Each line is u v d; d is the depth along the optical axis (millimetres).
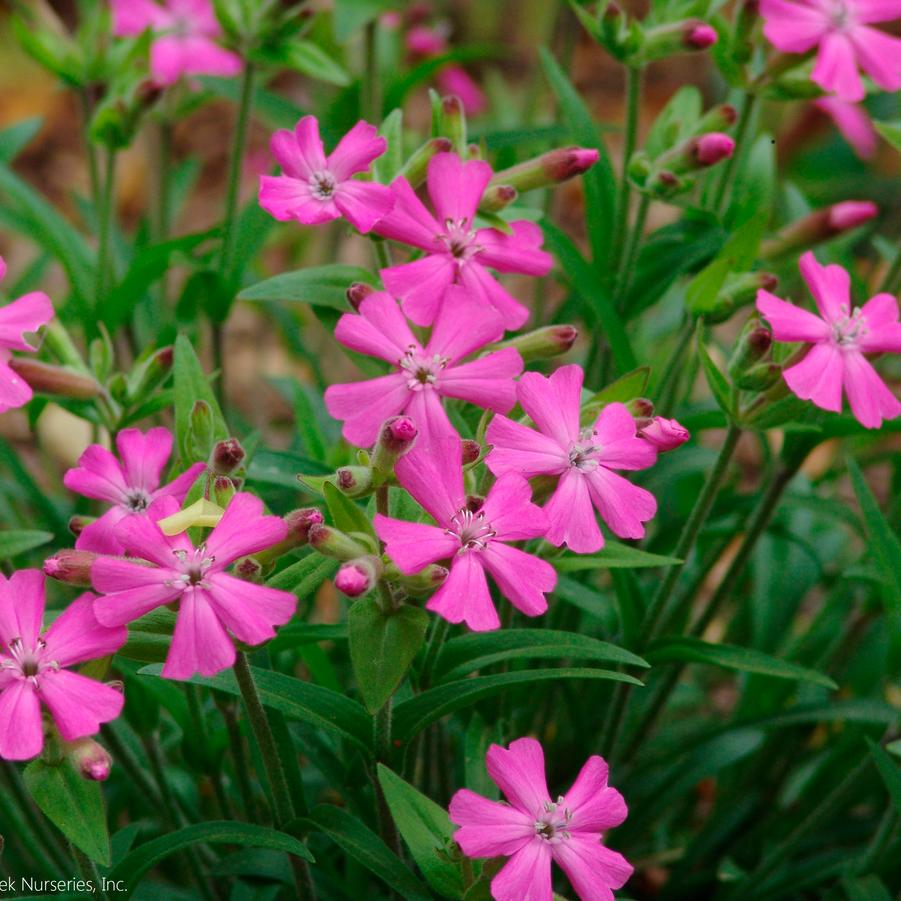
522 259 652
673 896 735
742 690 762
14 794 693
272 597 605
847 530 807
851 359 647
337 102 745
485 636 646
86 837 608
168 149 808
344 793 672
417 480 614
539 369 742
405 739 639
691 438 747
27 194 750
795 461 693
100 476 643
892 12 690
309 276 666
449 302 631
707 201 737
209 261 747
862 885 686
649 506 627
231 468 626
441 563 615
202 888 687
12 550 651
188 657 604
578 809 617
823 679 661
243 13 730
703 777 704
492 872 619
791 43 688
